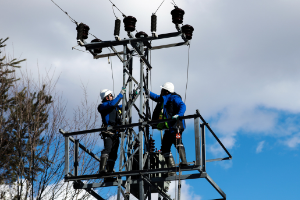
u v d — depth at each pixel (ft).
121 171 30.40
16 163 41.32
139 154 30.68
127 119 33.42
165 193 34.78
